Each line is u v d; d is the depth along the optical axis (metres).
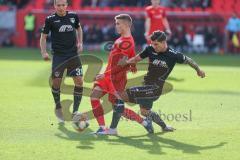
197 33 86.00
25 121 30.52
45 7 93.50
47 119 31.12
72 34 30.88
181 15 88.69
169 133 27.92
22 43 94.38
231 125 30.00
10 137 26.73
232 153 24.02
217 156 23.50
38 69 58.81
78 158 23.00
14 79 49.88
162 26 51.97
